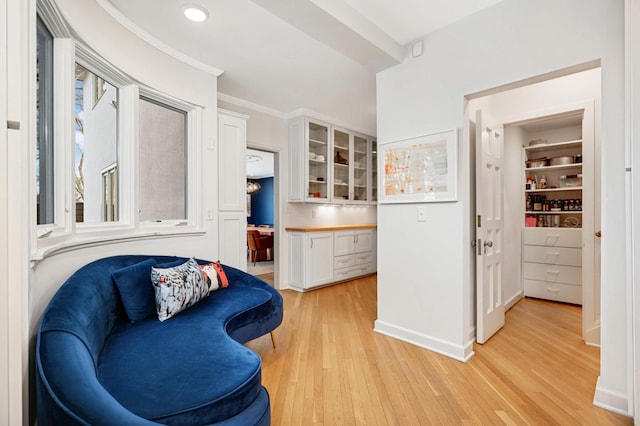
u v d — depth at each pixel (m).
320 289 4.50
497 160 2.91
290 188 4.60
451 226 2.37
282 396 1.84
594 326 2.54
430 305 2.49
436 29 2.45
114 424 0.76
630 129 1.59
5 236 0.98
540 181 4.00
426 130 2.52
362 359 2.31
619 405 1.69
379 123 2.85
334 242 4.72
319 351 2.44
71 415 0.78
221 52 2.77
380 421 1.62
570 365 2.20
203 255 2.95
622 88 1.72
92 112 2.16
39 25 1.56
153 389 1.17
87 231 1.92
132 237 2.30
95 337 1.37
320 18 2.06
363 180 5.55
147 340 1.58
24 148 1.08
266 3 1.92
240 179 3.47
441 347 2.40
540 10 1.99
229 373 1.30
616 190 1.74
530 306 3.59
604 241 1.77
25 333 1.08
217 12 2.21
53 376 0.88
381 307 2.82
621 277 1.72
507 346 2.51
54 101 1.70
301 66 3.07
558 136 4.02
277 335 2.76
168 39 2.54
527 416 1.66
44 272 1.45
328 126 4.79
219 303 2.17
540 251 3.86
